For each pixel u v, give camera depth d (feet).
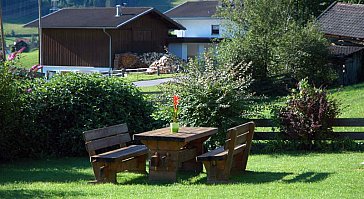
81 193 32.27
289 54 105.29
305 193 31.14
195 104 49.34
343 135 49.98
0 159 48.47
